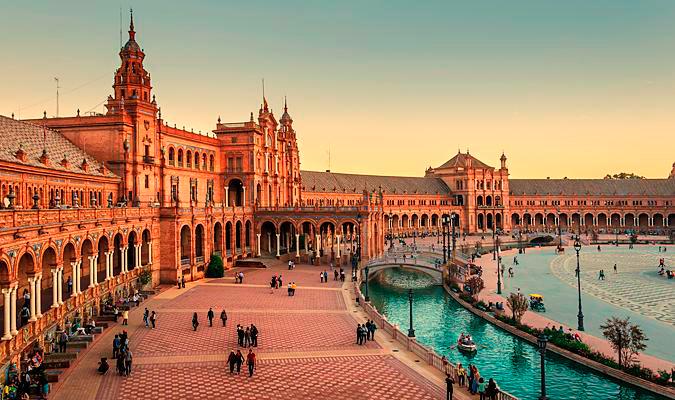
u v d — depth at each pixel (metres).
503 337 50.84
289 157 118.94
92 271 48.03
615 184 194.50
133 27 79.50
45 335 37.31
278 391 31.55
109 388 31.42
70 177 57.22
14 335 32.03
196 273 72.75
